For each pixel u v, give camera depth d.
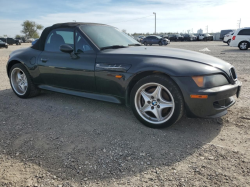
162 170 2.03
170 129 2.85
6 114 3.43
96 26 3.74
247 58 10.05
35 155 2.30
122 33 4.06
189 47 19.69
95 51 3.20
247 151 2.31
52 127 2.95
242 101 3.84
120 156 2.26
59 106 3.75
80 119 3.20
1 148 2.45
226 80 2.74
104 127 2.93
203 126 2.93
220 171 1.99
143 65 2.75
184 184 1.84
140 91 2.86
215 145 2.43
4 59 12.00
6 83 5.62
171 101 2.68
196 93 2.46
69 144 2.51
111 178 1.94
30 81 4.03
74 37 3.43
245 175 1.93
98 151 2.36
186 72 2.53
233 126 2.90
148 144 2.49
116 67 2.94
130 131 2.81
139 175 1.97
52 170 2.06
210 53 12.98
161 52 3.07
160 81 2.64
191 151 2.33
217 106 2.67
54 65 3.57
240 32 15.44
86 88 3.35
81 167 2.09
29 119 3.23
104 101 3.21
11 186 1.86
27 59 3.94
